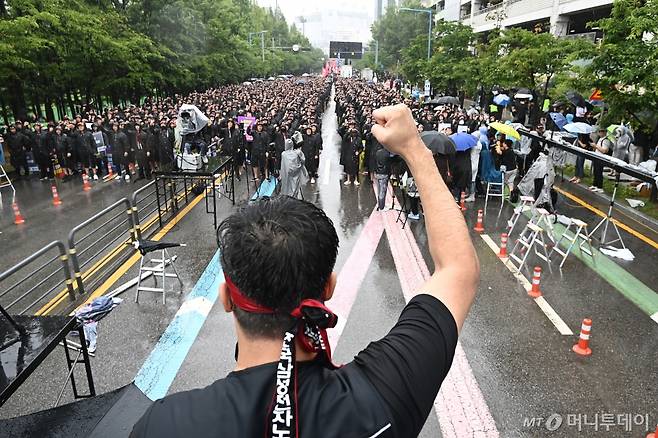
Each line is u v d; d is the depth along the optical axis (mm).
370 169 15227
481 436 4914
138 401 2838
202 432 852
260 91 37500
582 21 28328
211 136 18250
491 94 27016
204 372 5930
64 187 15078
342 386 909
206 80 35719
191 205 12906
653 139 13094
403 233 10758
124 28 24344
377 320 7164
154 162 16031
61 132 15672
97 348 6383
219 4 38344
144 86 25984
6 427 2680
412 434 905
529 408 5301
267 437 852
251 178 15961
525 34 19734
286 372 901
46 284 8336
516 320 7094
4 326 3094
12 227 11383
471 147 12039
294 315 968
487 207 12656
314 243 1024
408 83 44375
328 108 42781
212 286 8094
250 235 999
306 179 12500
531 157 14297
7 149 17797
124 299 7656
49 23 18141
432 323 978
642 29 11180
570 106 18516
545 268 8883
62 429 2672
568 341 6547
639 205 12102
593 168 13852
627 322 7031
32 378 5793
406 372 911
